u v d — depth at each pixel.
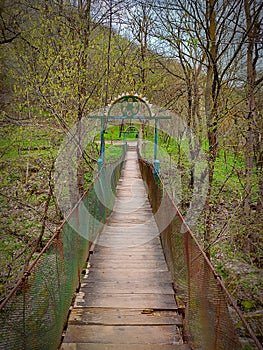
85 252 4.92
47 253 2.62
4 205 7.45
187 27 8.10
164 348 3.11
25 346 2.06
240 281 5.49
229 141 7.42
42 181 8.08
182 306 3.73
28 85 8.08
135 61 9.74
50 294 2.64
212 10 7.09
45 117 8.19
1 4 8.16
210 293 2.36
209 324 2.39
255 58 7.41
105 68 8.86
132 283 4.45
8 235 6.88
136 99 9.82
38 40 7.80
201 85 10.82
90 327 3.44
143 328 3.45
